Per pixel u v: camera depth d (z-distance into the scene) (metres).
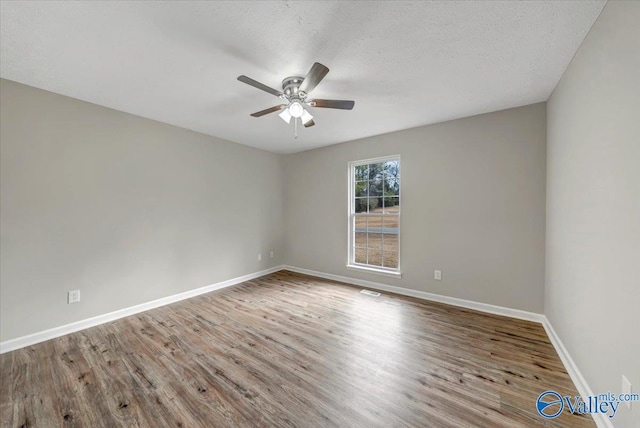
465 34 1.60
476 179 2.98
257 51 1.78
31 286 2.27
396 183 3.70
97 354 2.11
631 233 1.14
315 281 4.23
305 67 1.98
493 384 1.75
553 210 2.33
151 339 2.36
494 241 2.88
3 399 1.61
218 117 3.04
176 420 1.46
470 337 2.38
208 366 1.96
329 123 3.22
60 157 2.42
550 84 2.23
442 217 3.21
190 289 3.50
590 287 1.55
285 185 4.98
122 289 2.85
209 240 3.75
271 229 4.79
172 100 2.57
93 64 1.94
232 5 1.37
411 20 1.48
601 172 1.42
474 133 2.98
